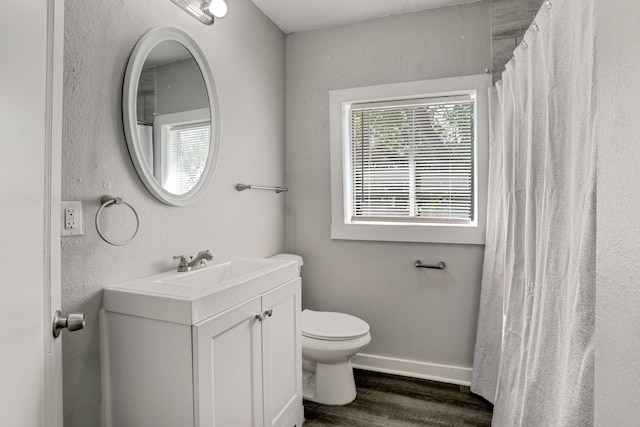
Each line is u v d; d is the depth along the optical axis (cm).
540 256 123
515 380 149
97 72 131
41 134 79
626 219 45
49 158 83
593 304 81
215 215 195
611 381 47
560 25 110
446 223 240
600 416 50
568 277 98
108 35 135
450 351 236
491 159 216
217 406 125
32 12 74
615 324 47
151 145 152
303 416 191
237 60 215
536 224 131
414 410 201
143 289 129
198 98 180
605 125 50
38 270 78
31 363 74
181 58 170
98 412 130
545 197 117
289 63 271
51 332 84
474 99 232
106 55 135
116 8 138
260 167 239
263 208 243
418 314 243
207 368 120
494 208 213
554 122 111
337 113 259
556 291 106
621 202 46
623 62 46
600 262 51
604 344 49
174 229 167
